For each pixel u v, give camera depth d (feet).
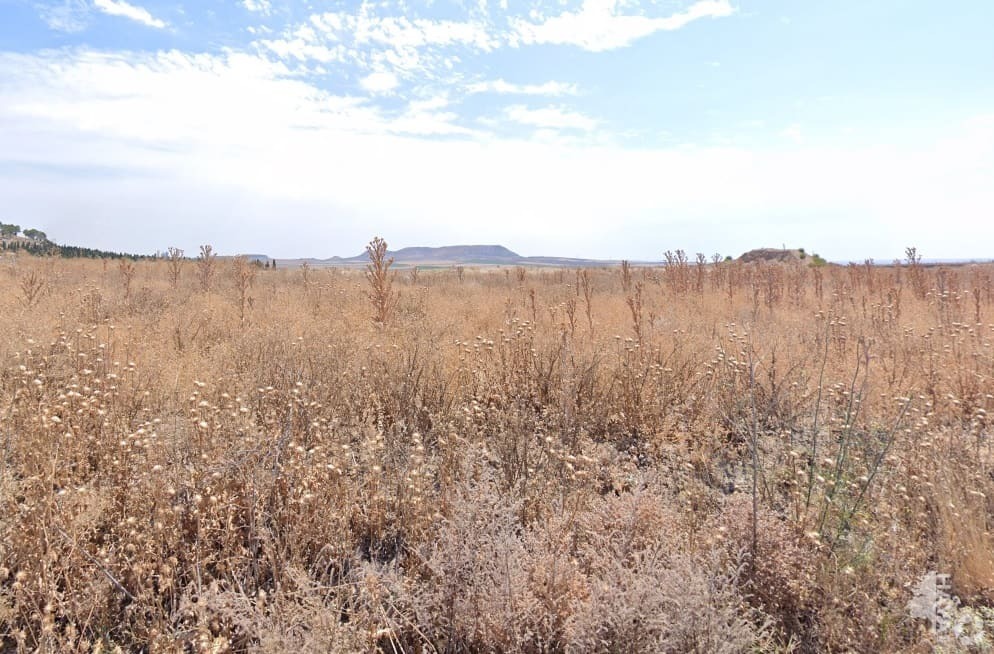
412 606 6.95
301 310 28.32
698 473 11.86
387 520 9.57
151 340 19.65
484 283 65.00
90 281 39.52
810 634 7.29
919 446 11.09
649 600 6.35
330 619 6.27
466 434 12.28
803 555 7.89
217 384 14.02
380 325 22.56
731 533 8.38
